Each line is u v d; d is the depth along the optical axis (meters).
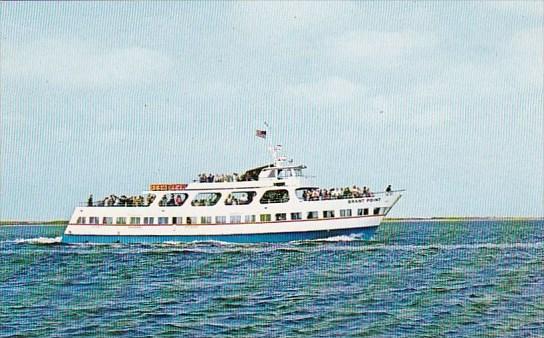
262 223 178.12
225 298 114.56
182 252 170.50
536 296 112.75
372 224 179.12
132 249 177.62
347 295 115.00
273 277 134.12
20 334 93.94
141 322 99.12
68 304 112.25
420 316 99.94
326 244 177.00
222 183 180.12
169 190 183.62
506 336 89.25
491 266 145.50
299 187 178.12
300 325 95.88
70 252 175.62
